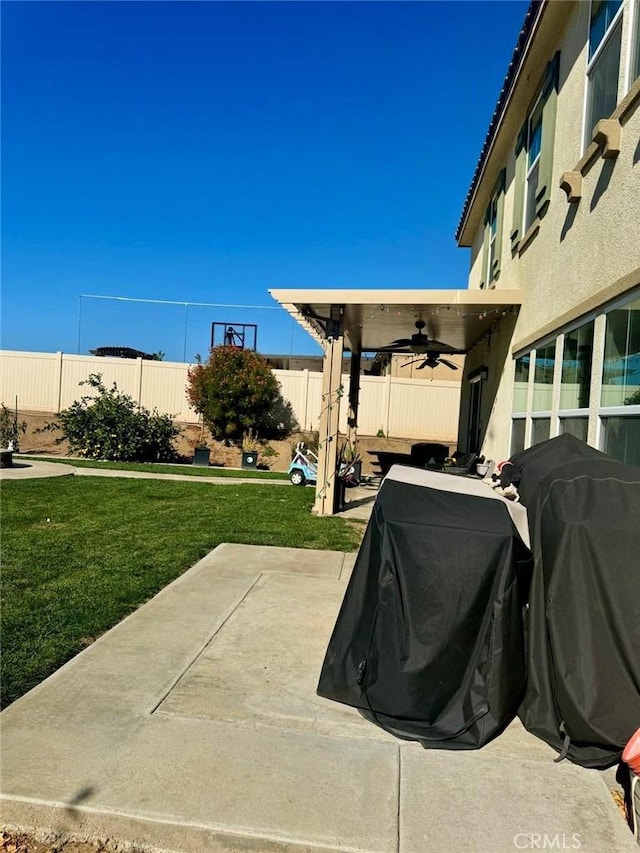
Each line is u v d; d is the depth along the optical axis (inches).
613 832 91.4
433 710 116.8
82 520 322.3
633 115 166.1
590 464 130.0
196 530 302.0
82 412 752.3
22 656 148.3
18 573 218.1
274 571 228.4
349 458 532.1
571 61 234.7
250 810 93.4
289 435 781.3
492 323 394.9
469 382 529.7
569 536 110.7
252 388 750.5
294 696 130.6
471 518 123.6
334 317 361.4
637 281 157.2
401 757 109.3
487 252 444.1
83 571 222.5
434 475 159.3
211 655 150.8
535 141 299.0
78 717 119.2
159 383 804.0
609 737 104.6
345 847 87.0
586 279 204.4
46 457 727.7
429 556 119.4
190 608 184.7
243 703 127.0
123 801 94.3
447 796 98.7
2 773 100.3
